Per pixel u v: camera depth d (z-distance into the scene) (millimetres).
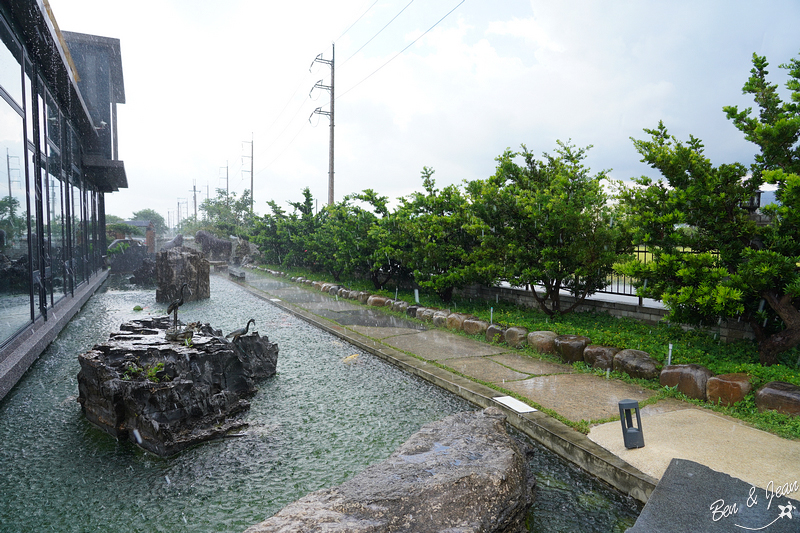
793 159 6230
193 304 16156
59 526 3627
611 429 4871
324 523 2957
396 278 17547
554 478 4328
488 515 3199
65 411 6172
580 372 7121
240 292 19891
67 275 14484
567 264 9602
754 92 6699
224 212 53125
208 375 6145
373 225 15984
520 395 6059
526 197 10117
